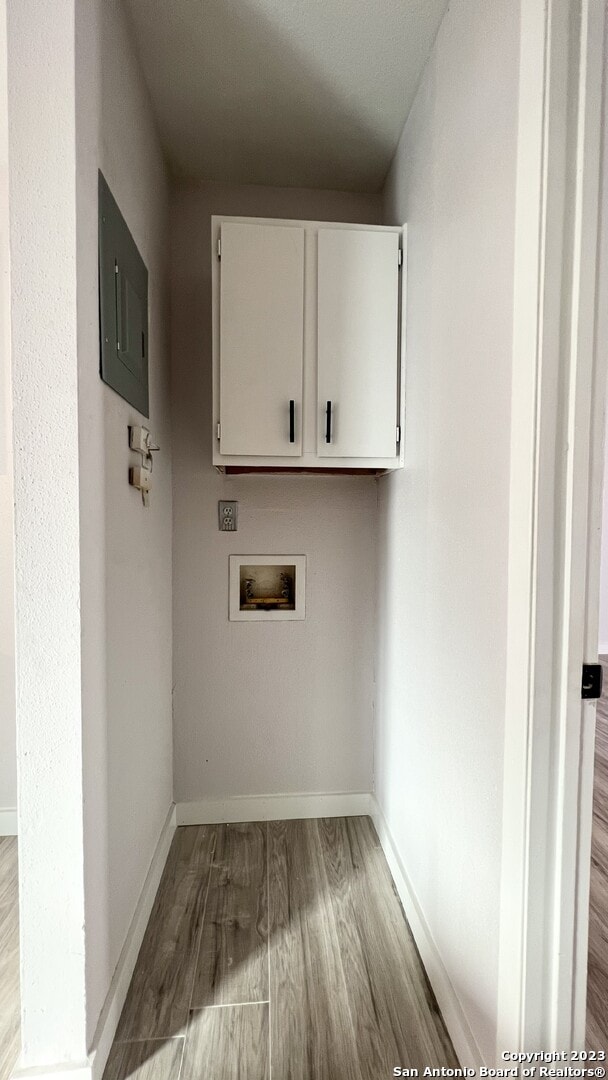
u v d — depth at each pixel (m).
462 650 1.17
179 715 1.98
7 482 1.85
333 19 1.29
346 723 2.05
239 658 2.00
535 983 0.90
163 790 1.80
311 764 2.05
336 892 1.62
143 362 1.47
